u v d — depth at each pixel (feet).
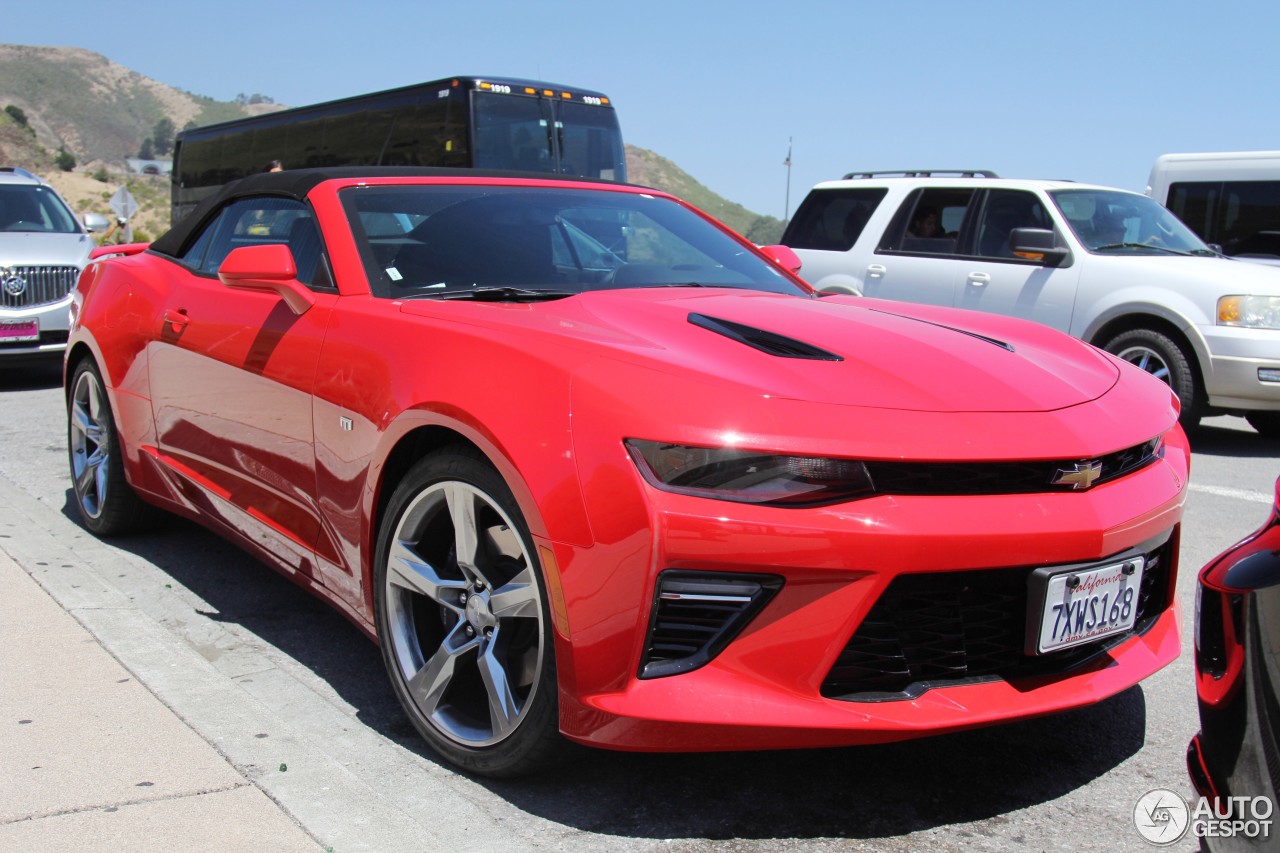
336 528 10.02
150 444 13.48
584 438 7.65
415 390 8.85
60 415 24.77
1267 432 26.76
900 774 8.85
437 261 10.73
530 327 8.85
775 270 12.87
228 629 11.84
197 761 8.41
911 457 7.45
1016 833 7.98
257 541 11.58
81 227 33.40
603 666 7.52
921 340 9.30
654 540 7.31
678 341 8.69
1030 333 10.66
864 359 8.59
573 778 8.66
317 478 10.18
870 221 30.76
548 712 7.90
